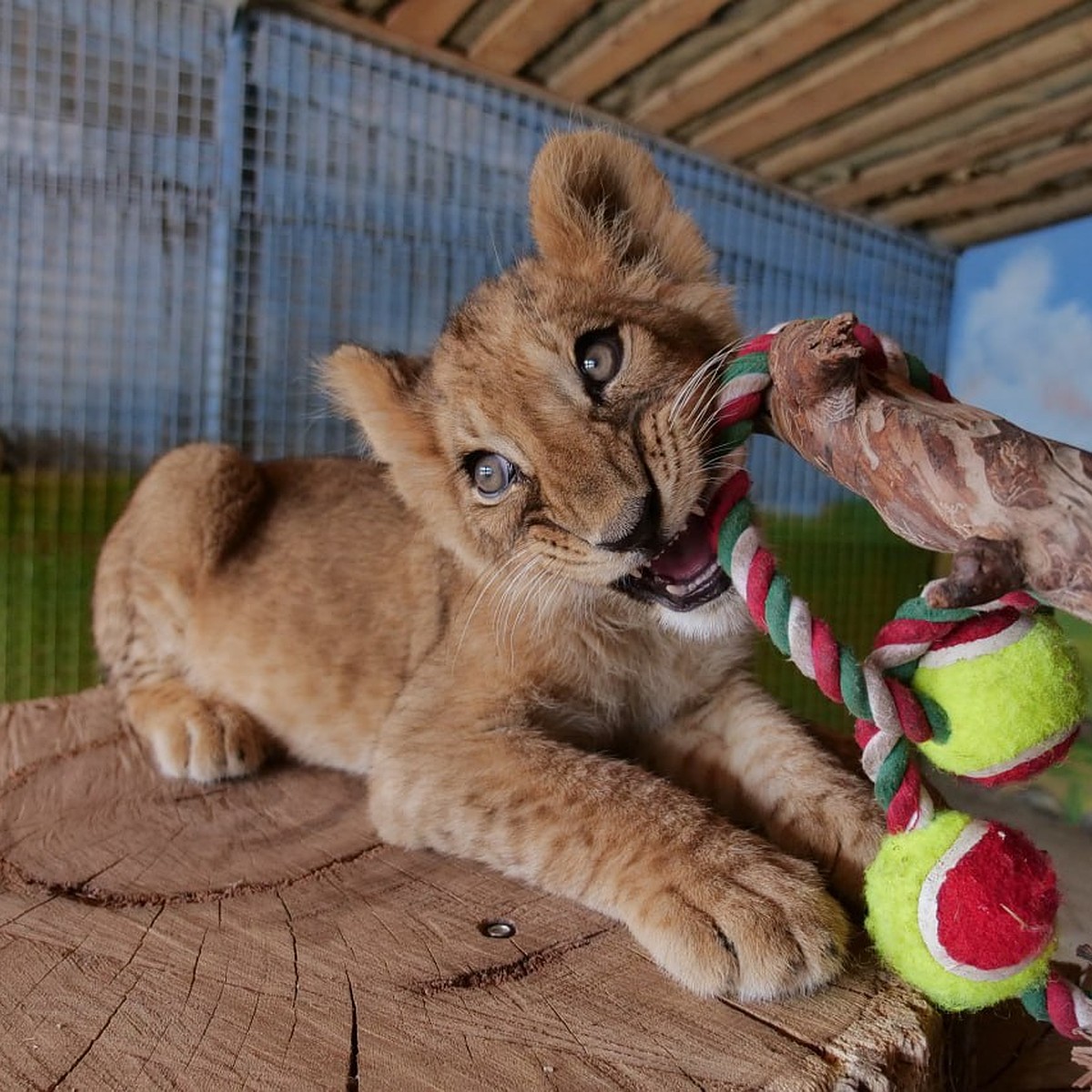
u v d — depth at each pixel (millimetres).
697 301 627
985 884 362
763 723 616
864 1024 403
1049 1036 585
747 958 423
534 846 530
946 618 338
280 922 498
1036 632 340
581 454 537
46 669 1425
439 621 699
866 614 1540
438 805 575
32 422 1414
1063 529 280
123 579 890
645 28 1080
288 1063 381
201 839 611
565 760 574
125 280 1388
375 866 568
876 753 369
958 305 1658
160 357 1408
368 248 1363
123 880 549
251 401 1396
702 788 632
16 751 780
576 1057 384
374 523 784
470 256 1347
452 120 1312
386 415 667
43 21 1297
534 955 462
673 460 520
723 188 1404
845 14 1002
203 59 1325
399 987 435
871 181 1396
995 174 1352
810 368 346
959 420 313
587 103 1290
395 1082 370
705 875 465
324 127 1332
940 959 370
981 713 337
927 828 377
